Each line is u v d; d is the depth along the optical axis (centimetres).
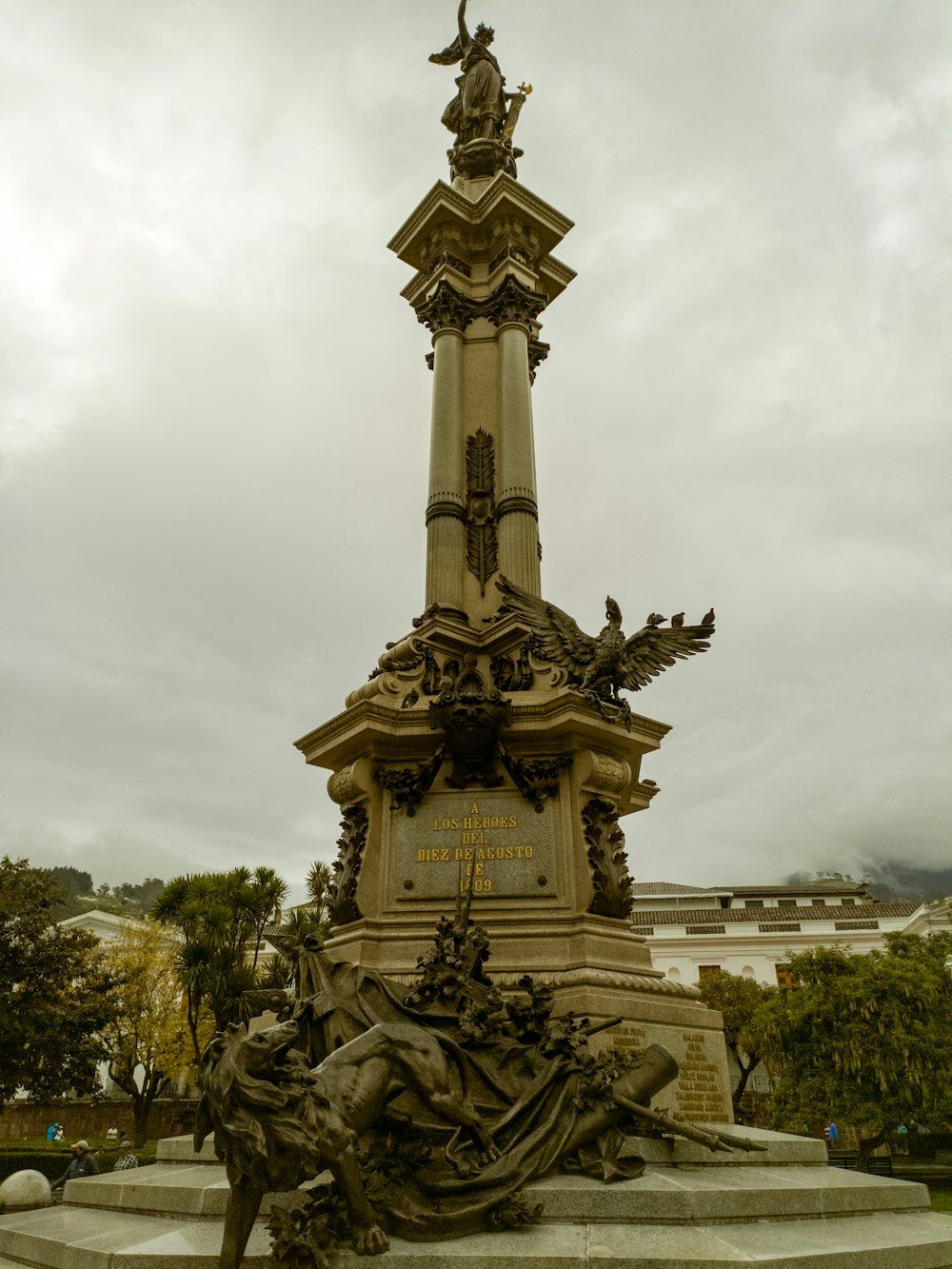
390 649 1048
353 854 902
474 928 678
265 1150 443
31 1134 3462
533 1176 520
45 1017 2322
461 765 911
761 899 5962
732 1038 3753
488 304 1318
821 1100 2508
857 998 2497
